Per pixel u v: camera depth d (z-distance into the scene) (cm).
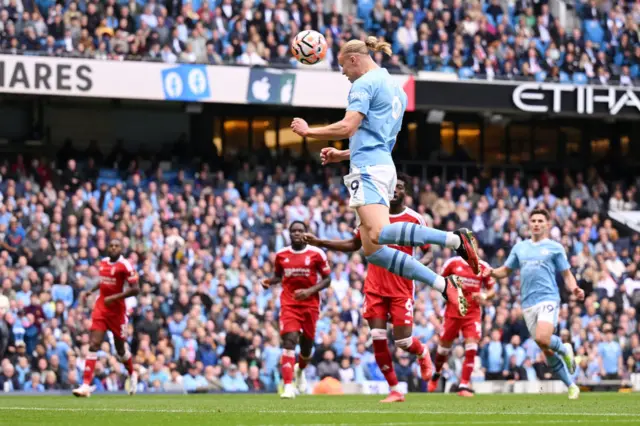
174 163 3164
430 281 998
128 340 2433
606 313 2895
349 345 2539
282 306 1717
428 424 852
